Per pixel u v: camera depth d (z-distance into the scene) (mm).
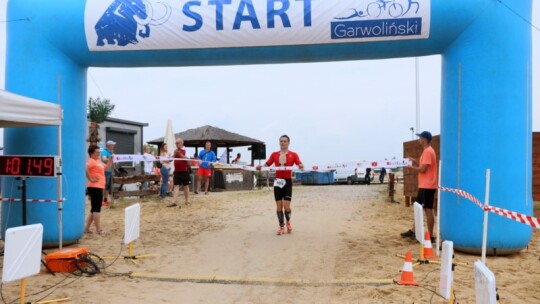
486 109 6660
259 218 10703
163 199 14445
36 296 4895
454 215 6879
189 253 7125
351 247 7480
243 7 7164
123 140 21750
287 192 8688
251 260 6699
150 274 5852
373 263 6402
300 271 6070
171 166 16125
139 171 21047
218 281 5621
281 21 7094
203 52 7406
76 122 7594
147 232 8922
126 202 13906
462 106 6824
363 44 7109
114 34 7336
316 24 7051
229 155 25250
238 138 23625
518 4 6730
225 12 7199
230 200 14453
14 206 7281
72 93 7535
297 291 5223
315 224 9836
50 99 7320
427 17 6828
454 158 6902
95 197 8508
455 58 6918
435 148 11344
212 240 8141
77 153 7594
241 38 7223
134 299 4898
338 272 5992
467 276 5648
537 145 10570
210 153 16531
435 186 7453
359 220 10422
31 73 7340
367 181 27297
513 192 6602
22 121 6031
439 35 6934
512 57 6684
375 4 6922
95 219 8562
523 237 6633
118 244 7746
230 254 7074
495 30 6684
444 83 7168
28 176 6684
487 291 2697
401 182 29203
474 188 6664
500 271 5906
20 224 7262
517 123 6676
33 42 7375
